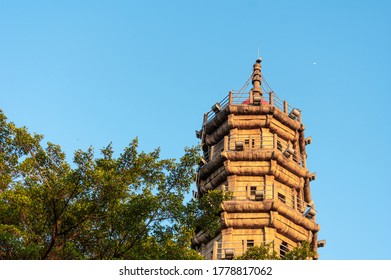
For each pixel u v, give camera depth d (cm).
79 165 3691
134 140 3925
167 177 3897
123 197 3728
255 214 6262
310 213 6644
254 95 7388
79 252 3569
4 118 3894
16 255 3378
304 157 7231
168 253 3622
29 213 3612
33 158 3809
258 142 6931
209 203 3975
